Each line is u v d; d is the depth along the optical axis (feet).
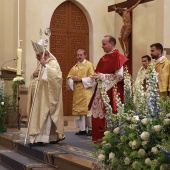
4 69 32.48
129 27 38.22
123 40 38.63
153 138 11.05
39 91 22.00
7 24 39.50
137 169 10.88
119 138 12.20
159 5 38.42
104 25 42.73
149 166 10.62
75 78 27.02
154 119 11.30
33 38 39.06
